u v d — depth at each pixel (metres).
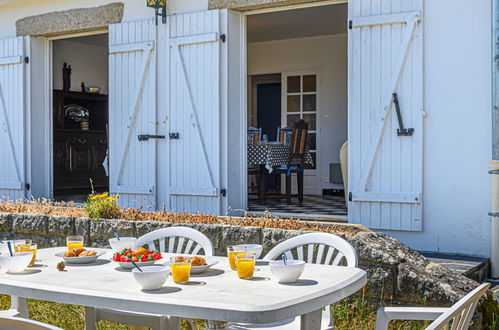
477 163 5.36
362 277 2.48
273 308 1.96
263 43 10.77
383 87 5.73
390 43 5.70
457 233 5.45
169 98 7.09
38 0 8.24
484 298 3.68
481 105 5.34
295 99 10.48
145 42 7.27
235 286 2.29
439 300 3.48
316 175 10.28
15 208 5.74
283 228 4.38
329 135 10.16
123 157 7.48
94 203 5.09
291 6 6.50
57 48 10.98
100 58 11.93
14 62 8.42
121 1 7.54
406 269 3.60
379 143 5.77
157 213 5.09
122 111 7.49
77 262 2.79
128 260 2.64
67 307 4.10
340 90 10.05
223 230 4.34
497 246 5.07
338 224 4.35
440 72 5.52
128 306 2.12
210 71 6.79
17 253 2.62
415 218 5.59
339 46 10.04
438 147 5.53
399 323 3.52
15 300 2.95
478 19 5.34
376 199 5.76
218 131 6.74
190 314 2.01
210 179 6.80
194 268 2.52
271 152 7.74
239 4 6.60
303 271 2.57
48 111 8.64
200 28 6.84
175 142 7.06
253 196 9.39
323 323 2.74
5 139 8.59
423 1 5.57
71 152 10.90
